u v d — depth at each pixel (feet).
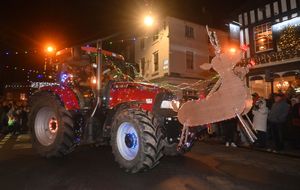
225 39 77.87
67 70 24.73
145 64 79.05
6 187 14.52
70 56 24.52
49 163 19.89
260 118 26.66
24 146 27.63
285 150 25.43
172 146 21.43
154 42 75.00
